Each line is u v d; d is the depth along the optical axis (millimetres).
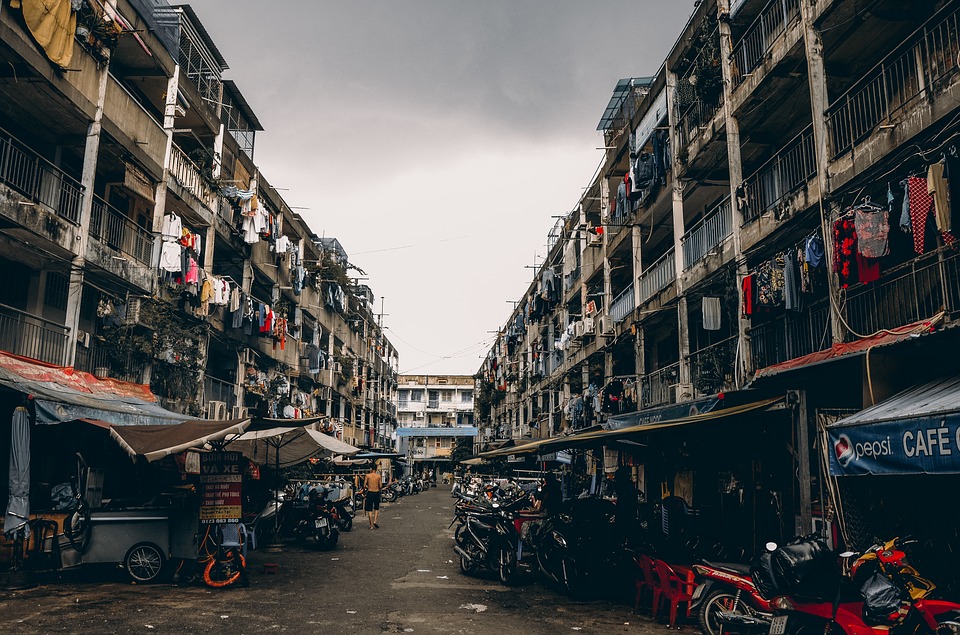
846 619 5832
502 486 27109
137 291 17016
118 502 12352
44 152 15336
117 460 13539
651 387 19875
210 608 8359
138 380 17141
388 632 7359
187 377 18750
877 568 6035
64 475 13266
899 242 9945
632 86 23656
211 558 10109
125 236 17328
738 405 10984
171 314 17766
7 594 8867
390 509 29188
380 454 26797
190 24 21078
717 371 15211
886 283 9562
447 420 87375
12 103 14070
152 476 15438
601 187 25609
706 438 13336
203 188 20891
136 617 7738
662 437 13172
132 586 9805
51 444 12695
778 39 13305
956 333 7613
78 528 10109
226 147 23422
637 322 20594
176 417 14258
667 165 18625
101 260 15242
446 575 11531
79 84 14281
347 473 32781
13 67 12828
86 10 14406
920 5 10789
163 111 20547
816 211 11805
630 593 10195
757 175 15664
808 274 11383
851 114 11844
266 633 7168
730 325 17375
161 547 10148
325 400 37875
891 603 5734
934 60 10359
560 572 10055
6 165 12828
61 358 14516
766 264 12430
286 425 11961
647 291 20719
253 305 23281
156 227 17938
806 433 9508
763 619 6598
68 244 14188
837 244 9828
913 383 8336
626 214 22656
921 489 8227
